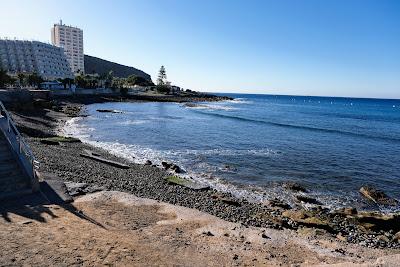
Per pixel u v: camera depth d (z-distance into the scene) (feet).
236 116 254.27
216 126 184.03
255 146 127.24
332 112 377.50
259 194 70.95
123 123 179.01
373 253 42.68
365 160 109.29
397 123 258.37
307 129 188.34
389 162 107.24
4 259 27.25
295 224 54.03
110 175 68.03
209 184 76.07
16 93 178.09
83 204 45.52
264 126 193.57
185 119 216.95
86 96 340.80
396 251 45.32
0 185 43.47
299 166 97.45
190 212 48.16
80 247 31.37
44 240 31.71
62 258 28.73
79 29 628.28
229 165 94.58
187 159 100.58
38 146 85.71
